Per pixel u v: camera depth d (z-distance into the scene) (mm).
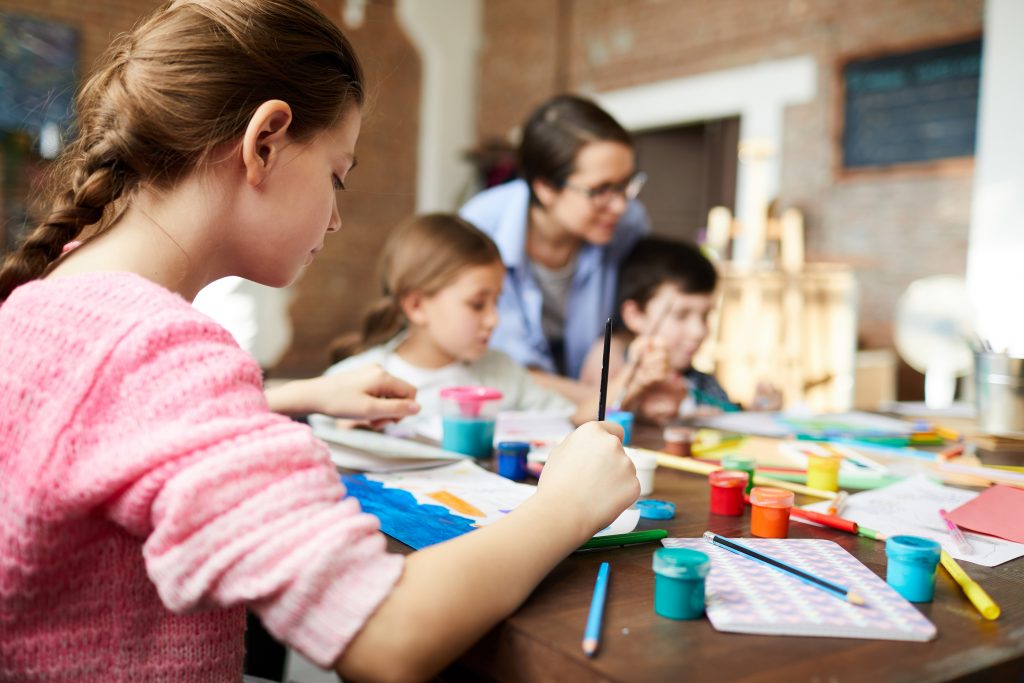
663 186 5152
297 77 708
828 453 1187
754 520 839
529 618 600
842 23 4082
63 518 575
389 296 1832
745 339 3613
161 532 539
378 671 541
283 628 548
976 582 708
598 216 2070
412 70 6352
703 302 2152
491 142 5887
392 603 552
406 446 1098
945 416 1663
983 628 606
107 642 622
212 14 698
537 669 562
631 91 5258
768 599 633
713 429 1479
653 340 1546
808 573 685
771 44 4422
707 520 891
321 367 6184
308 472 580
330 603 543
